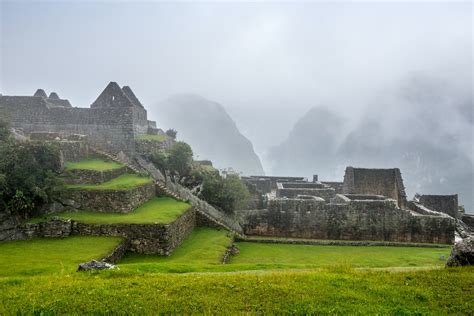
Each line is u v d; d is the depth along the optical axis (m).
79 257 18.97
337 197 39.00
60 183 26.14
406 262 26.09
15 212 23.12
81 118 41.97
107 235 23.16
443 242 33.78
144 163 40.50
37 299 10.98
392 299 11.34
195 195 39.38
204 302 11.07
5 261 17.89
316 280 13.08
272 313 10.42
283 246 31.45
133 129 42.62
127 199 26.48
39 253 19.53
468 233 37.62
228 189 39.88
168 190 35.25
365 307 10.75
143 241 23.03
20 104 41.75
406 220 34.19
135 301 11.01
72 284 12.38
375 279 13.22
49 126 41.84
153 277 13.67
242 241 32.62
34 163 25.53
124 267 16.72
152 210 27.77
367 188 45.56
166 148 46.34
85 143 36.34
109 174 31.42
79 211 26.08
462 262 14.73
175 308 10.64
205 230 32.09
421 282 12.72
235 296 11.55
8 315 9.98
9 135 28.31
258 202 45.12
